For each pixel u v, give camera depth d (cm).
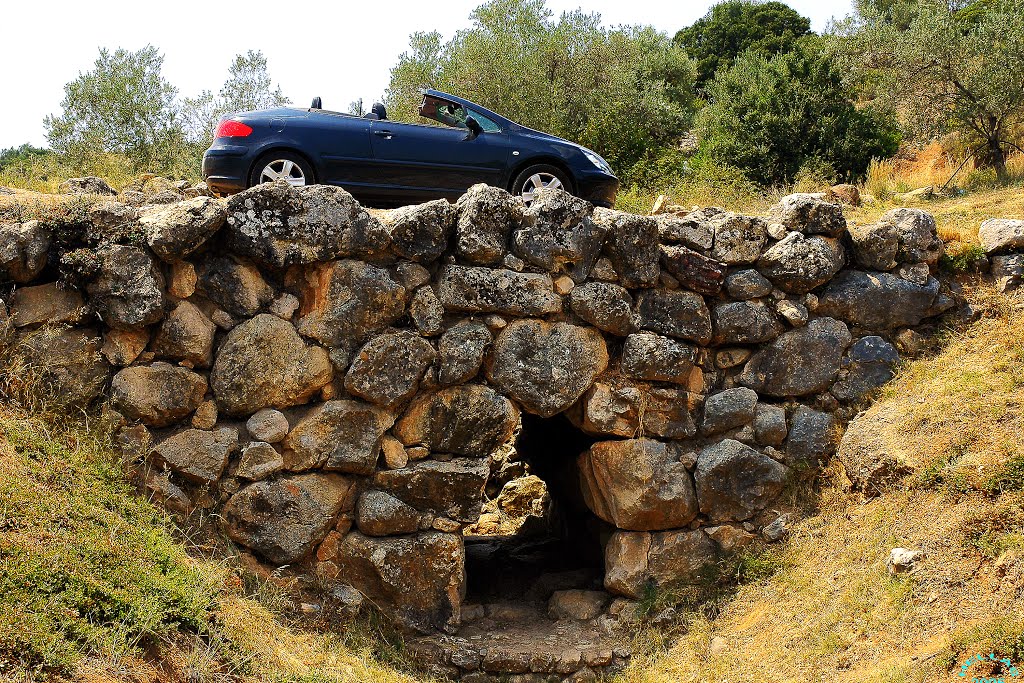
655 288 823
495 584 922
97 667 447
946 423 741
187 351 675
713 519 820
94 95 1611
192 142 1658
